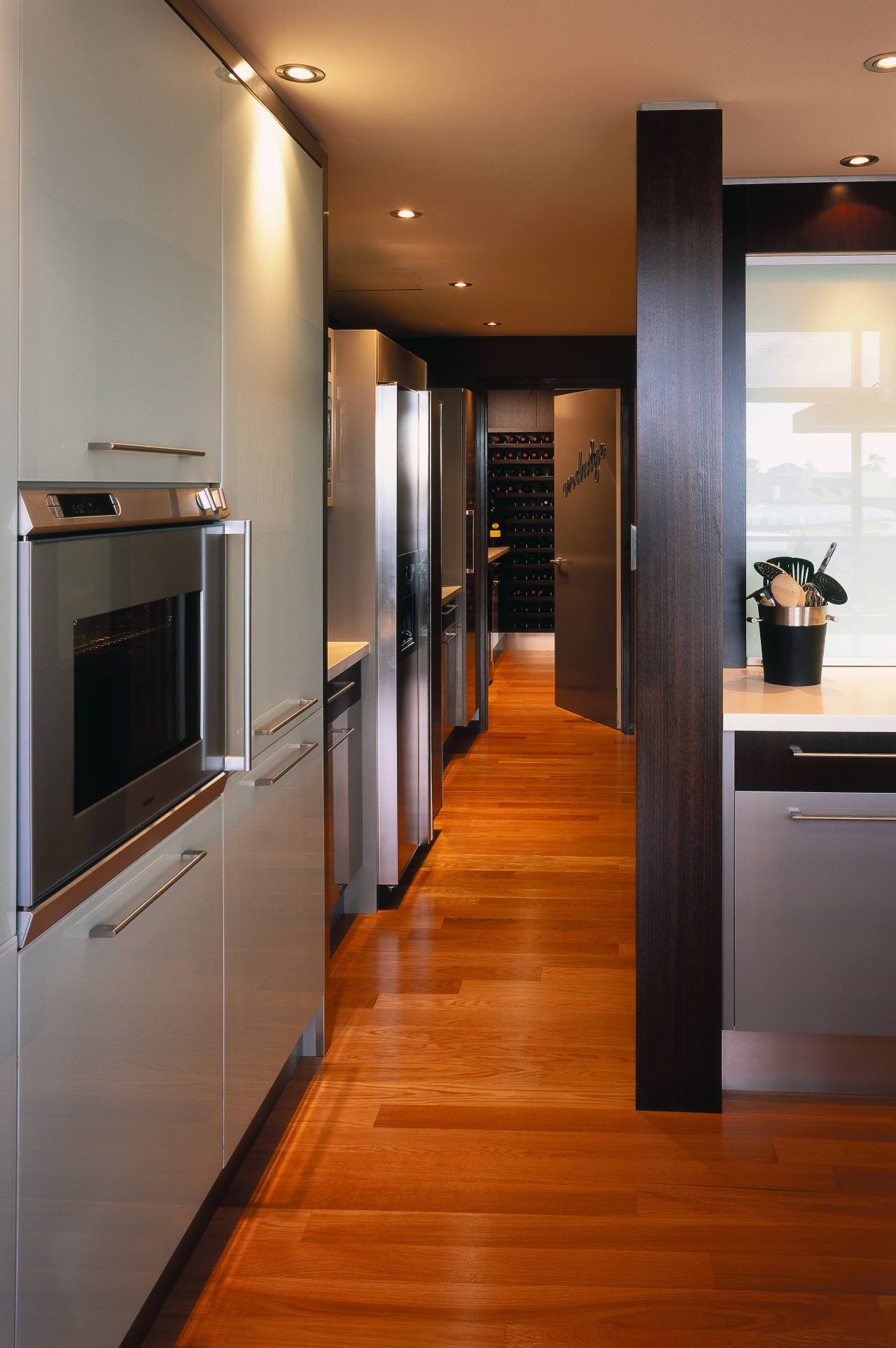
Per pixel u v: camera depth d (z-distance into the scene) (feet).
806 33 7.41
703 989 9.06
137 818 5.88
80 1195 5.34
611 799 18.86
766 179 10.60
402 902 14.08
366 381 13.29
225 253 7.30
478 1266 7.22
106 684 5.46
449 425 22.48
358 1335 6.61
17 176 4.54
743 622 11.12
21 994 4.76
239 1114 7.74
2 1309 4.67
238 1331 6.64
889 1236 7.52
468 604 24.02
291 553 9.00
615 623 24.20
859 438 11.08
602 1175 8.23
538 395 36.60
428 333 22.75
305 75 8.28
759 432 11.13
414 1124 8.95
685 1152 8.54
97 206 5.32
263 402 8.20
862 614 11.26
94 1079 5.47
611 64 7.97
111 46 5.48
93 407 5.29
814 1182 8.14
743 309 10.85
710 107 8.65
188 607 6.59
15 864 4.70
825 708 9.14
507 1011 10.98
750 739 9.07
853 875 9.11
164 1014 6.37
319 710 9.90
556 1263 7.25
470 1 6.99
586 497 25.36
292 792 9.04
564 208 12.53
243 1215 7.75
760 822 9.11
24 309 4.62
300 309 9.20
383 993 11.41
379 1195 8.00
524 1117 9.06
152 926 6.18
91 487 5.32
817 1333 6.63
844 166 10.26
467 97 8.76
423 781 15.48
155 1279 6.31
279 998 8.73
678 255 8.68
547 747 22.85
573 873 15.14
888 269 10.89
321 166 9.83
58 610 4.91
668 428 8.75
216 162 7.13
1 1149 4.64
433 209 12.57
